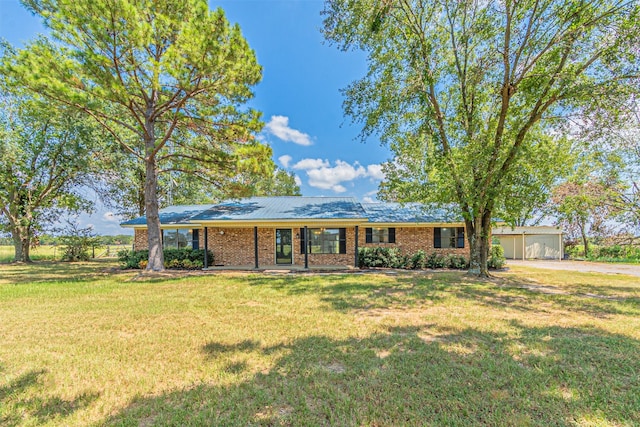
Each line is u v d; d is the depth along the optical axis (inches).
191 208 749.3
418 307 268.2
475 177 418.0
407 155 504.7
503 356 158.4
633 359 154.2
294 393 122.0
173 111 505.0
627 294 332.5
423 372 139.6
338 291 342.3
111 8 361.7
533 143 437.4
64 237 817.5
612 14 332.5
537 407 111.2
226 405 113.8
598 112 365.4
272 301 292.0
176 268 573.3
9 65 350.6
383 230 644.7
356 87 492.4
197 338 188.4
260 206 662.5
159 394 123.2
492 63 411.2
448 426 100.3
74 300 299.3
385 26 438.6
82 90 394.0
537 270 592.7
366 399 117.2
